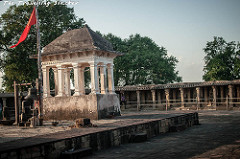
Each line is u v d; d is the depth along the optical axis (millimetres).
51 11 32438
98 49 16656
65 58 17734
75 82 17344
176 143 10391
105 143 9680
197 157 7797
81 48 17016
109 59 18766
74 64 17422
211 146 9422
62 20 33250
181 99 33219
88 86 40594
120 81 46344
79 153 8102
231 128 14359
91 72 16891
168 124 14414
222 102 31250
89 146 8945
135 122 12523
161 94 36594
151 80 46500
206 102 31906
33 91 14031
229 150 8562
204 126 16281
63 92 17875
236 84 30922
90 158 8102
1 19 30922
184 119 16281
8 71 30906
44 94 18266
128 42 49281
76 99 16875
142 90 37062
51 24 32750
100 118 16219
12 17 31109
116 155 8453
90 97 16406
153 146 9883
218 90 33344
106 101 17125
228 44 43906
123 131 10766
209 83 31453
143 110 34625
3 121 15242
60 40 18328
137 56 44812
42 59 18500
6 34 30469
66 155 7879
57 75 19047
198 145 9742
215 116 22609
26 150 6926
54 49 18109
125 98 37500
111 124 12094
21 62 30312
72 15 34812
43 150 7398
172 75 46906
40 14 31266
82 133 9094
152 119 13844
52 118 17547
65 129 11469
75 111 16812
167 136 12555
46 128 12281
